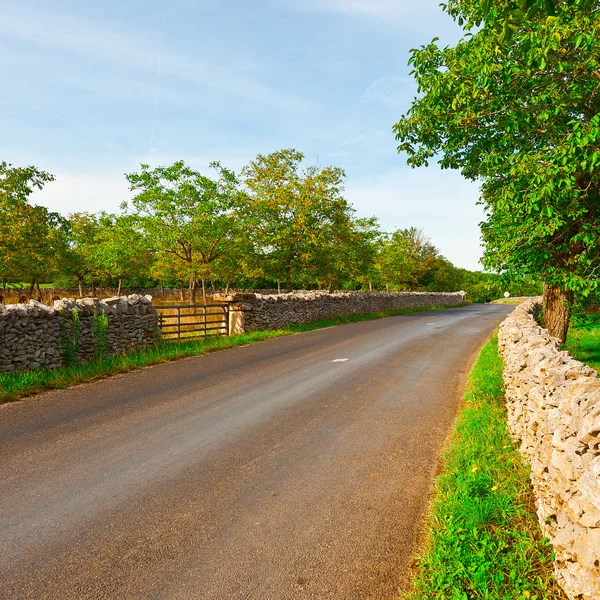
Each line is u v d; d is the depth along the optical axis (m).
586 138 5.67
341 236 29.20
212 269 24.09
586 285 7.88
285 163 28.64
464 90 7.28
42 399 7.76
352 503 4.08
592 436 2.47
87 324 10.80
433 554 3.16
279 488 4.42
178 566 3.21
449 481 4.28
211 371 10.09
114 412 6.98
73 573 3.14
